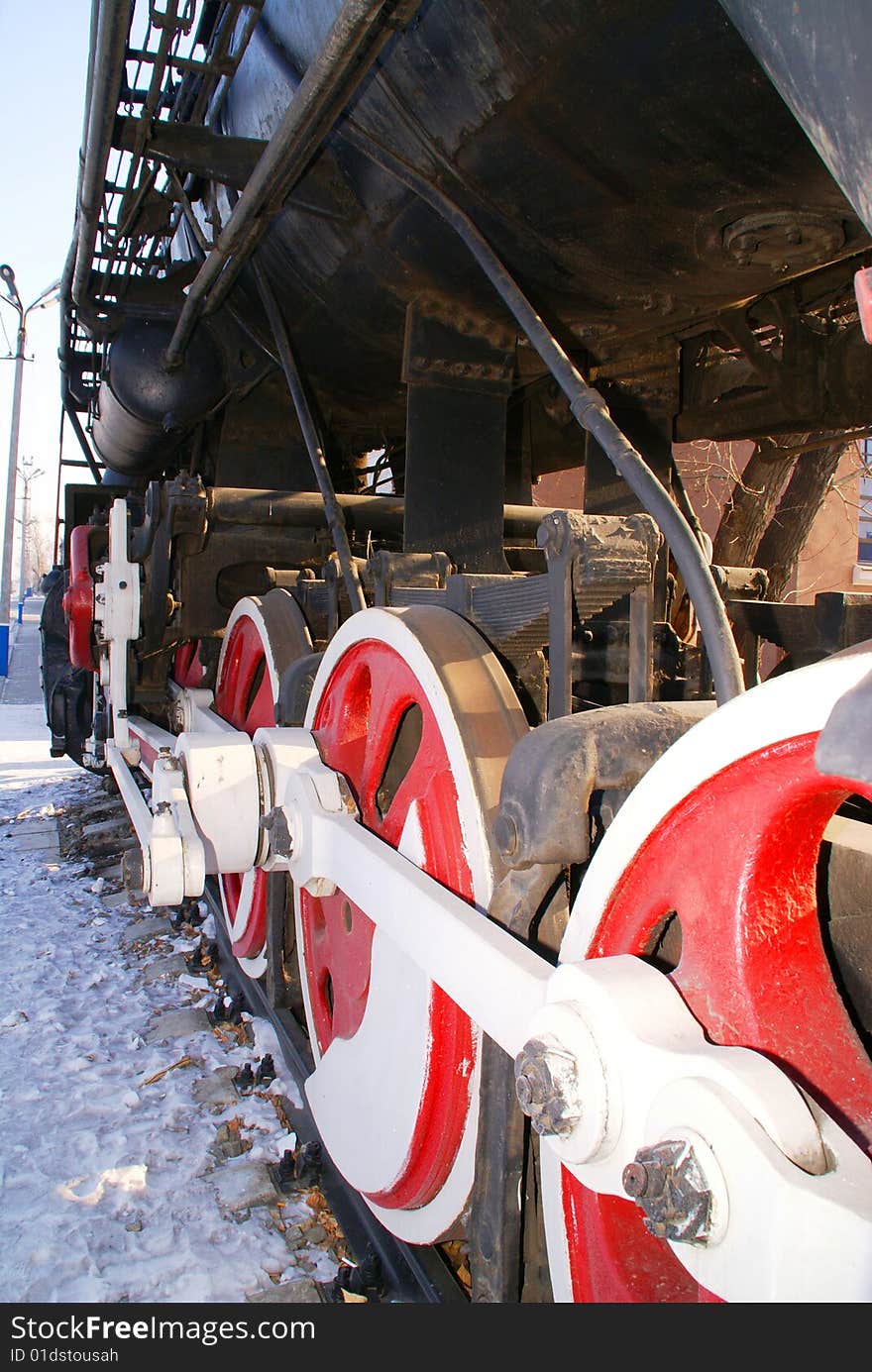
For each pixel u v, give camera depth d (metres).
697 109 1.62
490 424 2.76
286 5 2.33
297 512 3.42
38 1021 3.03
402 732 2.11
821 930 1.17
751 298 2.56
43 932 3.92
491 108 1.87
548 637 1.69
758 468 5.74
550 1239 1.16
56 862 5.09
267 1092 2.54
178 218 4.23
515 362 2.79
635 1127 0.85
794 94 0.93
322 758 2.09
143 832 2.47
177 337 3.76
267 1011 2.82
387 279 2.68
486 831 1.40
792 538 6.33
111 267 3.91
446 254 2.41
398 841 1.72
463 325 2.70
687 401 3.27
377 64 2.03
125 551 3.51
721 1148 0.74
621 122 1.72
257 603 2.89
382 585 2.16
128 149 2.78
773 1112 0.74
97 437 5.77
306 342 3.52
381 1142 1.65
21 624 28.86
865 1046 1.10
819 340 2.79
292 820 1.86
